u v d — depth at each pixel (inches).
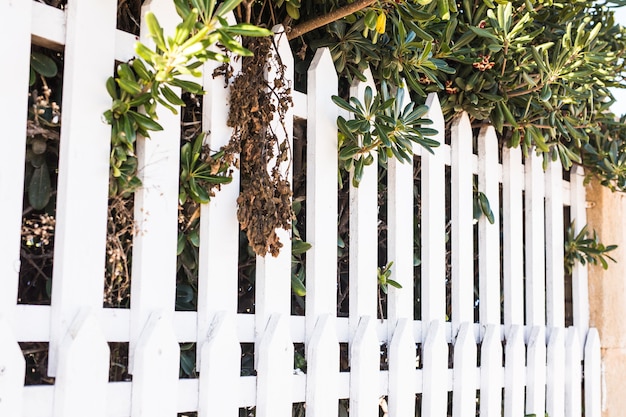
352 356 90.7
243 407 82.7
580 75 104.6
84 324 63.9
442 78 107.5
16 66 62.5
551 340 124.7
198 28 62.4
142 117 68.7
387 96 90.9
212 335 74.9
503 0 84.8
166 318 70.6
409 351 96.6
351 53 94.4
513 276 119.6
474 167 114.9
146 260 70.9
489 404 110.3
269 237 77.0
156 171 72.3
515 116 112.4
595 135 131.3
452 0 84.0
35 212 70.0
